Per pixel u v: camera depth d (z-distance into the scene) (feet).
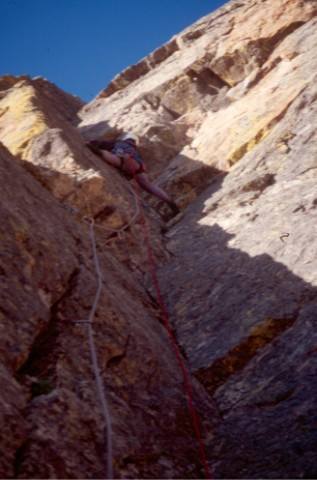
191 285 16.99
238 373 12.78
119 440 9.30
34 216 14.05
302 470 8.78
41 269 12.07
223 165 24.85
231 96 31.24
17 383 9.11
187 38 39.63
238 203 20.95
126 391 10.75
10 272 11.12
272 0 34.94
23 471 7.60
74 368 10.25
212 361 13.14
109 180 22.30
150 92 34.14
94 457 8.63
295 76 27.14
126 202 21.59
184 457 10.00
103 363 11.00
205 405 11.76
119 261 18.60
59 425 8.67
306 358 12.00
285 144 22.65
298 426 10.03
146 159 28.58
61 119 29.84
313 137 21.70
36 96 30.53
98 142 26.14
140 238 20.07
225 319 14.57
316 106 23.61
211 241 19.43
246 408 11.57
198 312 15.48
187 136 30.19
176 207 24.34
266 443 10.00
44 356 10.21
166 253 20.03
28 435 8.17
